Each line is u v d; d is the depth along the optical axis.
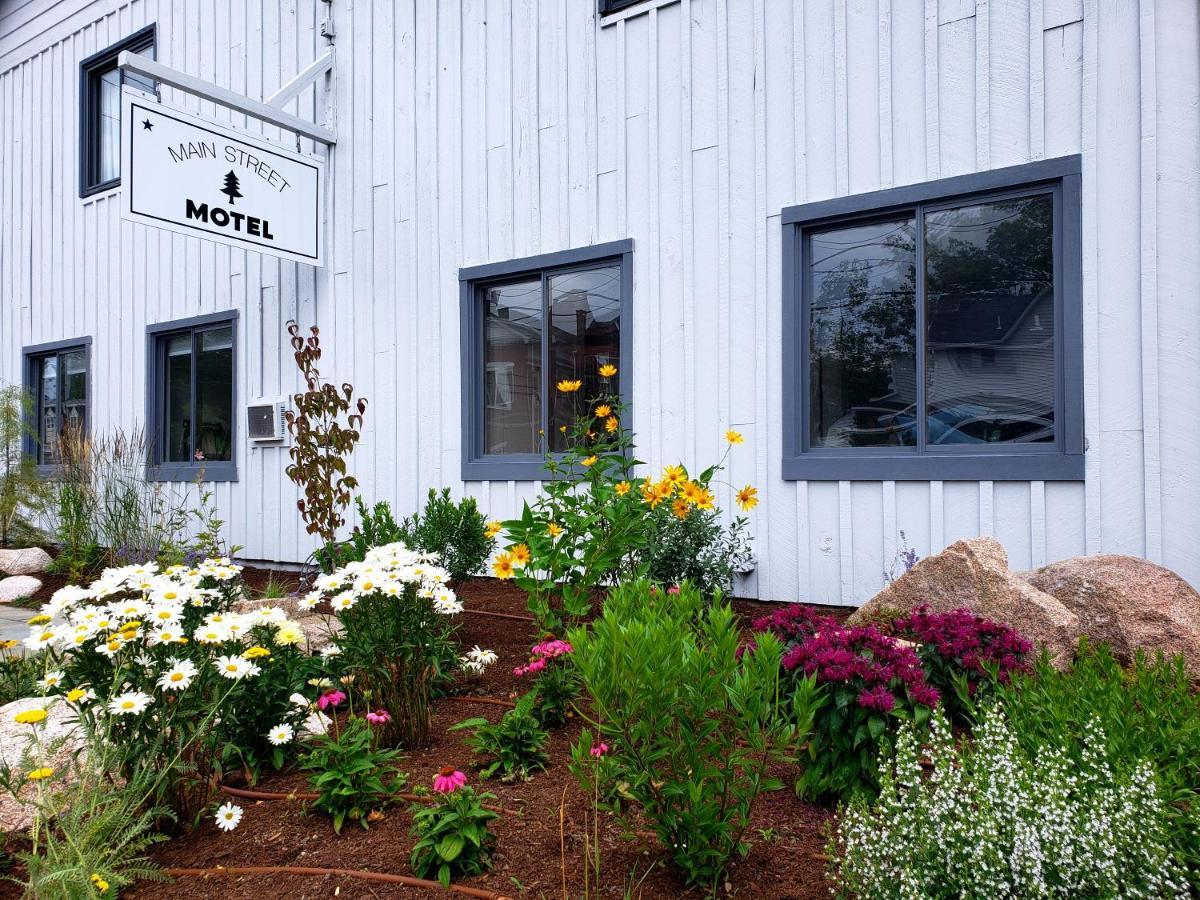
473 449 6.41
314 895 1.91
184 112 5.83
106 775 2.14
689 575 4.32
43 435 9.92
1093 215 4.17
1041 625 3.14
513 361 6.32
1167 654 3.26
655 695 1.82
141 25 8.82
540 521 3.61
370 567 2.82
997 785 1.80
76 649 2.27
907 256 4.76
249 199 6.27
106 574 2.47
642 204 5.58
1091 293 4.16
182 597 2.38
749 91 5.18
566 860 2.02
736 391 5.21
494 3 6.29
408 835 2.16
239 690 2.43
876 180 4.77
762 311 5.12
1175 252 3.97
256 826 2.27
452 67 6.52
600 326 5.84
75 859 1.81
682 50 5.43
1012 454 4.35
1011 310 4.45
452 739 2.89
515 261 6.16
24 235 10.09
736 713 2.03
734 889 1.89
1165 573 3.55
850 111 4.84
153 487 8.06
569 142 5.91
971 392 4.56
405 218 6.79
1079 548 4.17
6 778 2.02
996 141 4.43
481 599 5.35
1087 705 2.31
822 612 4.73
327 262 7.25
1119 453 4.08
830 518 4.88
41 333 9.85
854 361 4.93
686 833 1.90
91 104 9.43
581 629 2.01
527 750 2.56
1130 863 1.66
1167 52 4.00
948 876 1.65
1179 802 1.96
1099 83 4.16
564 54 5.94
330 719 2.97
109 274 9.06
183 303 8.35
